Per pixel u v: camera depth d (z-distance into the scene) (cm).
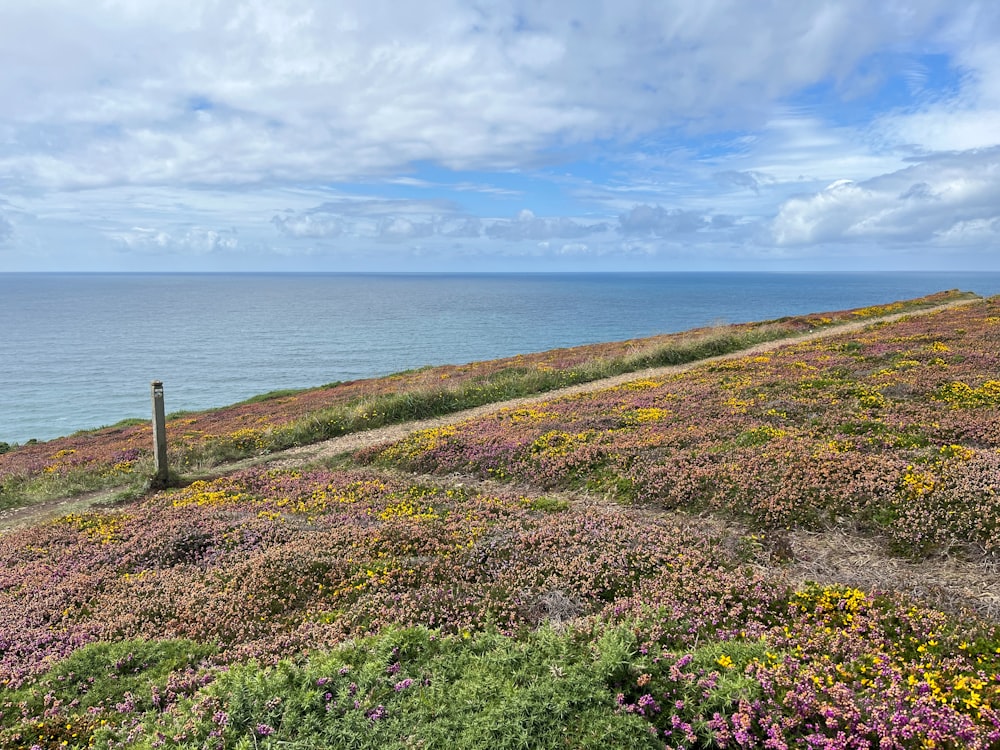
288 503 1495
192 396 6625
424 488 1530
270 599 953
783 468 1208
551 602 859
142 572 1120
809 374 2122
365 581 976
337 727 569
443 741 547
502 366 3888
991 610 739
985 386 1653
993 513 915
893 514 987
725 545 991
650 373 2881
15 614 966
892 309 4791
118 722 657
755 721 545
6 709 686
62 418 5691
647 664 632
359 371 8069
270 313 18412
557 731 546
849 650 662
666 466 1348
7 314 18425
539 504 1301
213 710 622
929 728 517
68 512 1678
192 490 1727
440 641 735
